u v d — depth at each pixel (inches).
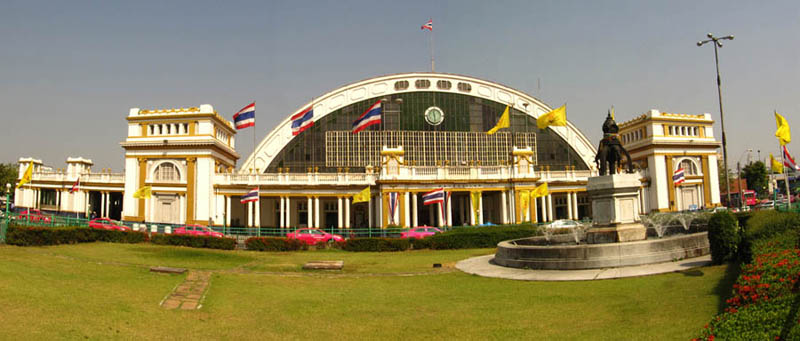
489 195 2925.7
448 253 1480.1
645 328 499.8
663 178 3260.3
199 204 2650.1
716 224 789.9
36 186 3201.3
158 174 2726.4
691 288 641.0
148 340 526.3
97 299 671.1
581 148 3437.5
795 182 4340.6
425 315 645.3
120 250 1389.0
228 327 591.8
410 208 2834.6
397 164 2600.9
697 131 3400.6
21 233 1347.2
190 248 1571.1
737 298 480.7
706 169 3339.1
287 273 1041.5
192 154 2689.5
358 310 682.8
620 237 1007.0
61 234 1448.1
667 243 893.2
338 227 2728.8
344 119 3230.8
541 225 2076.8
